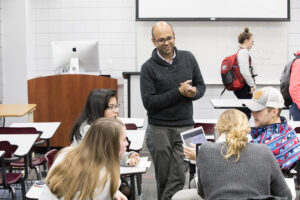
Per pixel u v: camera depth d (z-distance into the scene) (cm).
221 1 747
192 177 387
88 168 215
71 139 331
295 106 490
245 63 628
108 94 334
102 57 767
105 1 759
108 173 217
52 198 215
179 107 400
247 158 229
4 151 353
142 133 421
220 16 750
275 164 233
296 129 402
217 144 236
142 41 762
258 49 758
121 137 224
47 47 767
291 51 759
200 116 772
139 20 751
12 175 390
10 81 741
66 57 637
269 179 230
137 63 767
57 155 233
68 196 212
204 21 752
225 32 754
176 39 757
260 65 762
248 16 750
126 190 354
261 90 289
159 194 420
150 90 399
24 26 733
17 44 736
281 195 236
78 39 766
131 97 770
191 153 315
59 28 764
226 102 530
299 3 752
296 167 275
